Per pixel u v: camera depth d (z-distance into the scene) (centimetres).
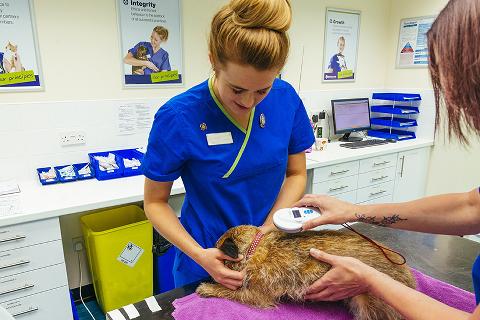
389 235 130
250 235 96
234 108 92
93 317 223
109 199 185
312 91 325
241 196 105
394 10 359
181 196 241
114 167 221
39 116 211
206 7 254
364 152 291
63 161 222
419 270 111
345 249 89
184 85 257
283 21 75
